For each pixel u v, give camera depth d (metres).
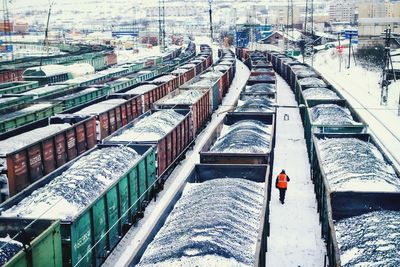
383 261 10.23
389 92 52.66
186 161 25.62
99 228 13.34
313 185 21.44
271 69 52.28
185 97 31.62
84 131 22.84
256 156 17.20
